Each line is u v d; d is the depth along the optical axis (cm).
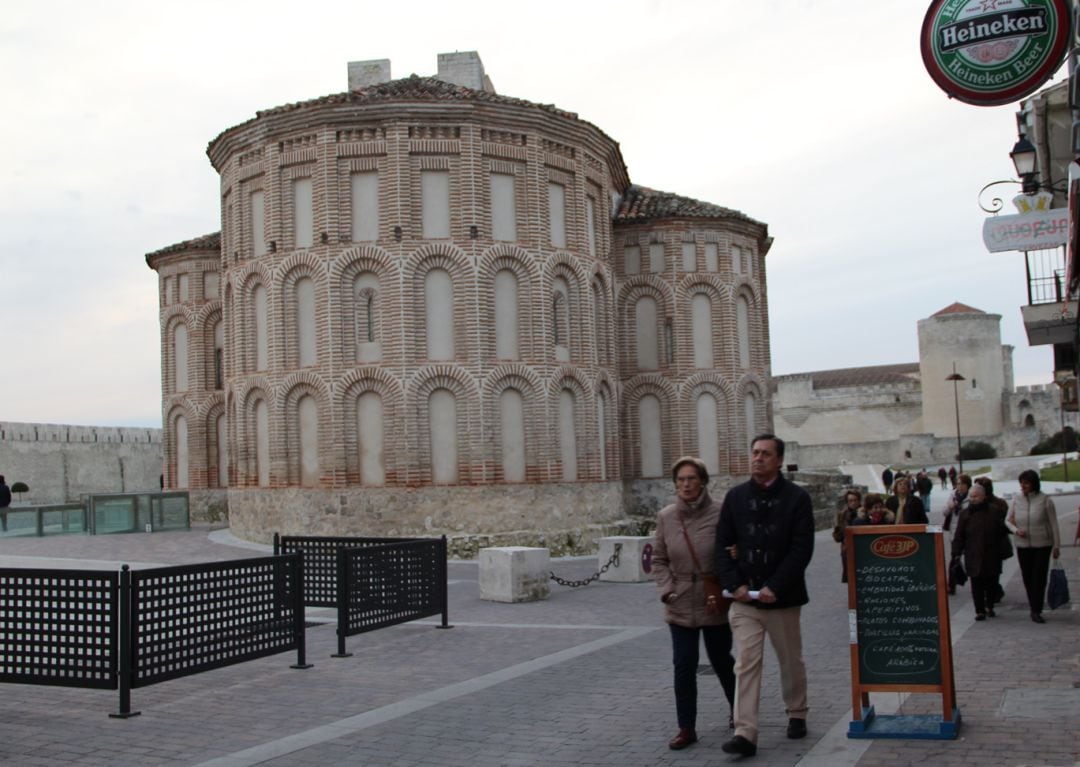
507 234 3347
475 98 3278
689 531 996
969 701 1106
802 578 962
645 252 4278
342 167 3272
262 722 1126
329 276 3247
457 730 1066
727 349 4331
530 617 1975
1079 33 1193
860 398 12069
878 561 982
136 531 4166
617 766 916
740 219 4388
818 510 4734
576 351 3519
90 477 7675
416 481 3195
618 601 2198
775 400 12356
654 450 4269
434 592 1798
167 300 4888
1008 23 1289
